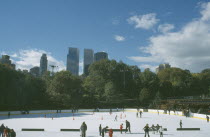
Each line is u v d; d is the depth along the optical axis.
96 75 132.88
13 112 72.88
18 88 81.19
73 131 36.53
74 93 109.50
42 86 102.94
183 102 82.44
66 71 111.38
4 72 76.88
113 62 134.25
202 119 58.19
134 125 46.50
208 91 141.12
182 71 151.38
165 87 127.94
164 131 37.69
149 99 112.31
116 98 111.50
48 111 83.06
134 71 145.75
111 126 44.91
